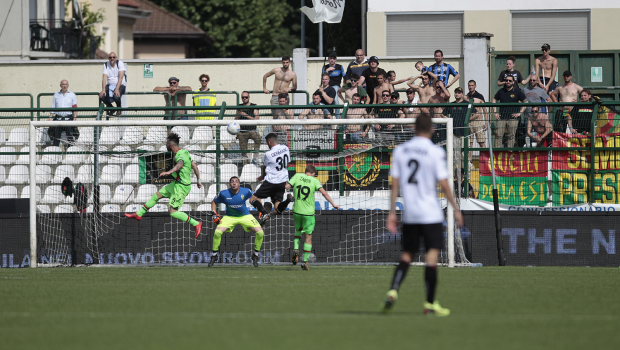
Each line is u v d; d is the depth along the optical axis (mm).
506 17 76250
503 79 59312
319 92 58000
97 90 74875
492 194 49938
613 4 75125
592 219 48438
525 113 49969
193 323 22828
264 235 50406
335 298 28844
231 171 53531
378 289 32125
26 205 53906
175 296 29672
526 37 76500
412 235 23547
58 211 54188
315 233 50875
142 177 54219
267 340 19969
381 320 23203
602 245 48312
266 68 72250
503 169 50250
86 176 53969
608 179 49062
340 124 49406
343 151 51750
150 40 143875
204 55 155625
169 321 23250
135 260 51312
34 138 50000
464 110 50375
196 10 154750
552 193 49719
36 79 75062
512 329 21500
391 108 52281
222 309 25828
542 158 49781
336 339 20062
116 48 132875
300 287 33031
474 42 68500
